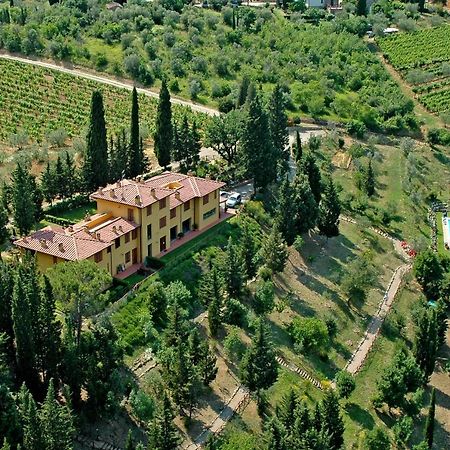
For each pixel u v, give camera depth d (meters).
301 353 102.38
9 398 70.12
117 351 84.50
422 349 104.38
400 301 121.56
